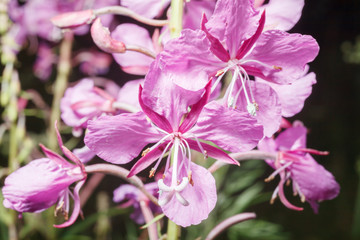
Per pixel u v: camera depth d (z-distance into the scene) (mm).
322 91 601
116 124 106
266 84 115
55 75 408
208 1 132
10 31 230
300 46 110
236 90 115
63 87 262
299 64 112
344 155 548
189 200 109
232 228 242
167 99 106
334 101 595
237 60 112
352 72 605
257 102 115
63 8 250
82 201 240
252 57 112
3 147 328
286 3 119
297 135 132
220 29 107
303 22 623
